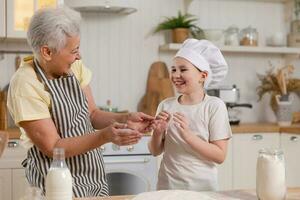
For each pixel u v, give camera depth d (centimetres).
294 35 401
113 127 151
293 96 408
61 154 122
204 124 189
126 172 304
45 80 160
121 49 372
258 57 405
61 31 150
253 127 343
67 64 158
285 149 346
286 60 409
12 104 155
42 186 160
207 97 196
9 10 315
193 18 385
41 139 153
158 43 379
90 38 365
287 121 367
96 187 167
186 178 183
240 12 399
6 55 346
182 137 180
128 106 375
